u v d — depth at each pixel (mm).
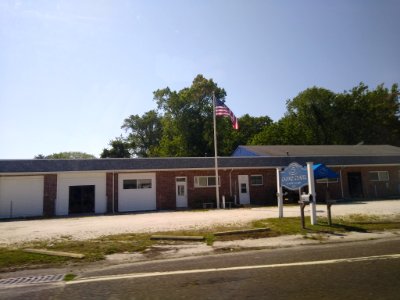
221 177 27922
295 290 5375
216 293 5367
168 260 8148
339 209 19219
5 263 8164
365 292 5172
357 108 61375
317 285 5609
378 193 31562
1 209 23297
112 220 17625
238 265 7297
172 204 26484
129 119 69062
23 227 15703
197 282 6047
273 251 8836
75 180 25031
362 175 31391
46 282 6508
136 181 26172
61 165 24703
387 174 32188
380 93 62312
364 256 7797
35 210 23891
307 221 14109
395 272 6285
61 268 7699
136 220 16891
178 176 26984
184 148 52344
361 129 61906
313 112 63625
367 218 14750
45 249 9656
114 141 66312
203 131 52031
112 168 25453
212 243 10094
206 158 28016
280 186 15969
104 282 6293
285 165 29250
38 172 23938
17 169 23578
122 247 9727
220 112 25812
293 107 65750
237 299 5035
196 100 51312
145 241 10562
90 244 10203
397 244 9352
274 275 6340
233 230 12023
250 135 67375
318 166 14875
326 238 10578
